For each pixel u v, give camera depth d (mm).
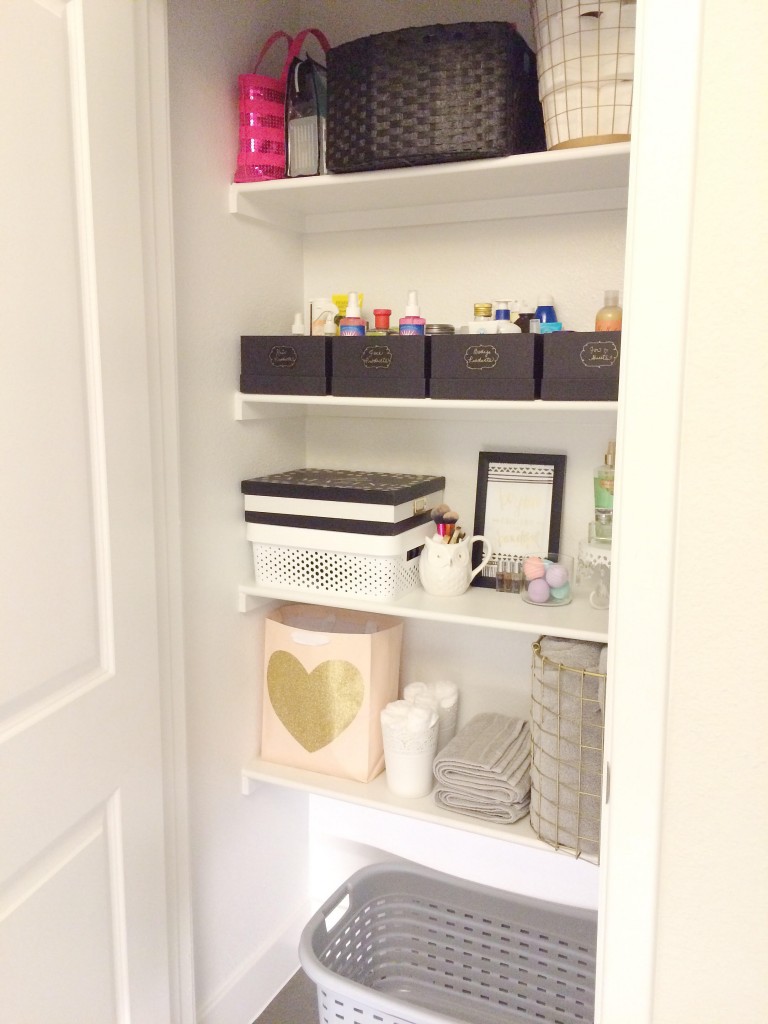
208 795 1736
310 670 1812
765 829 824
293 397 1682
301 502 1715
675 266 788
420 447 1900
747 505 792
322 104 1635
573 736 1533
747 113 750
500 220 1748
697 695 831
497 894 1902
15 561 1104
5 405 1076
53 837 1193
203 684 1694
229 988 1841
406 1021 1532
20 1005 1156
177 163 1513
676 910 866
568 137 1416
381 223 1831
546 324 1606
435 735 1759
